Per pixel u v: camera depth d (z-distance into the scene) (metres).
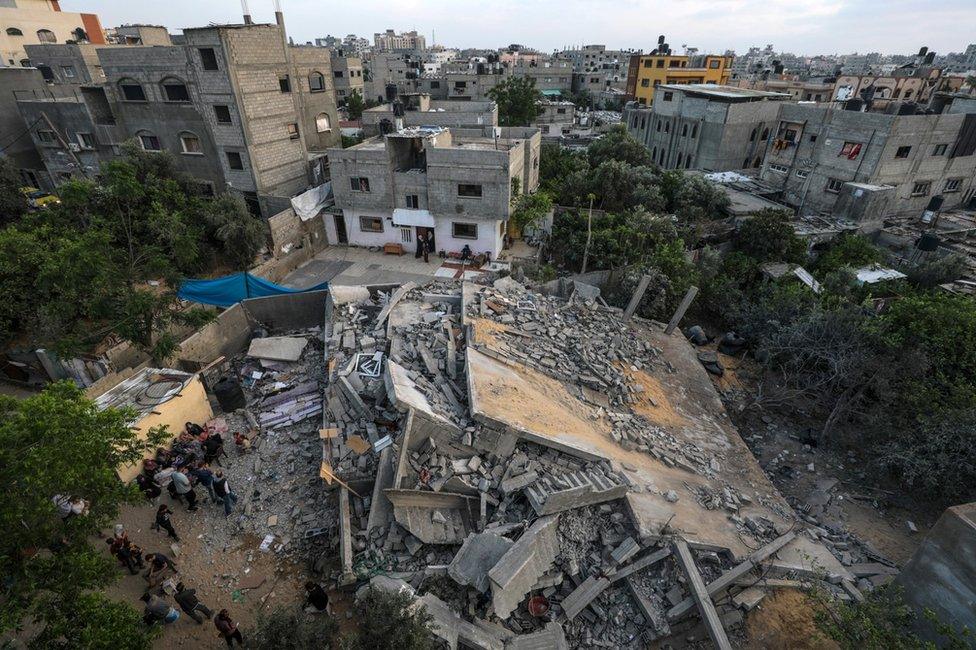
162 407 14.90
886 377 17.31
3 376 19.91
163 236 23.53
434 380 15.74
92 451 8.67
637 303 24.19
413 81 76.94
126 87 32.66
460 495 12.51
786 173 40.38
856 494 16.88
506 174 29.70
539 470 13.12
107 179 25.08
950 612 10.51
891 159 33.91
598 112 81.94
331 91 42.59
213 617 11.16
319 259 33.25
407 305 20.08
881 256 31.33
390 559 11.61
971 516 10.23
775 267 30.27
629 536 12.02
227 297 23.06
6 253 18.47
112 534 12.73
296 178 36.34
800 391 19.80
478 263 31.88
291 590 11.70
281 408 16.91
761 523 14.31
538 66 96.19
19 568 8.00
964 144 35.16
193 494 13.36
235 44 29.73
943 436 15.34
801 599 11.80
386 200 32.44
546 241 33.69
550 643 10.19
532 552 10.80
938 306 18.50
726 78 75.31
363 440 14.09
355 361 16.64
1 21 53.53
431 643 9.24
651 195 35.62
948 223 35.06
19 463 7.77
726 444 18.12
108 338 19.81
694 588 11.12
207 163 33.69
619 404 18.28
